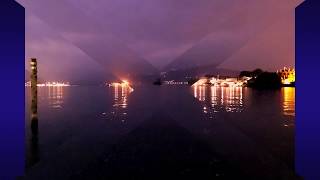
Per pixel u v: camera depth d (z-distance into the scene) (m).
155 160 8.83
